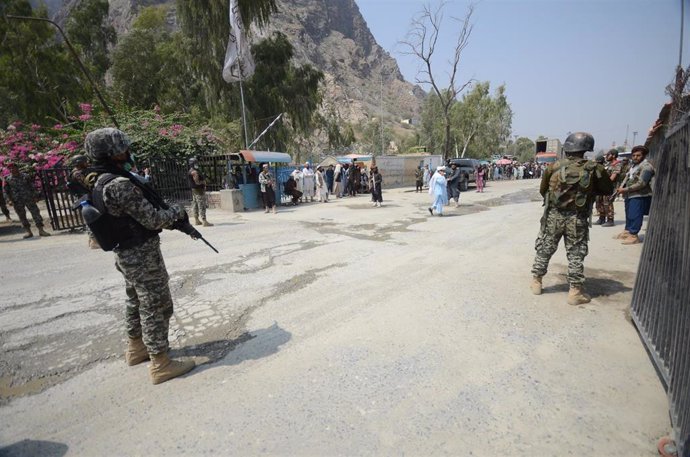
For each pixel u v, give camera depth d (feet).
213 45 76.95
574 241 12.39
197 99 97.40
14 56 87.40
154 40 107.14
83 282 16.70
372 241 23.95
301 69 97.55
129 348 9.84
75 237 28.04
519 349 9.78
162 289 8.89
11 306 13.98
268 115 89.25
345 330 11.19
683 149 8.34
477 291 14.08
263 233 27.53
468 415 7.35
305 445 6.66
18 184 27.20
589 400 7.72
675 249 8.12
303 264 18.72
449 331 10.89
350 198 58.34
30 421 7.64
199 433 7.06
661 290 8.80
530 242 22.65
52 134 52.80
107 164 8.34
